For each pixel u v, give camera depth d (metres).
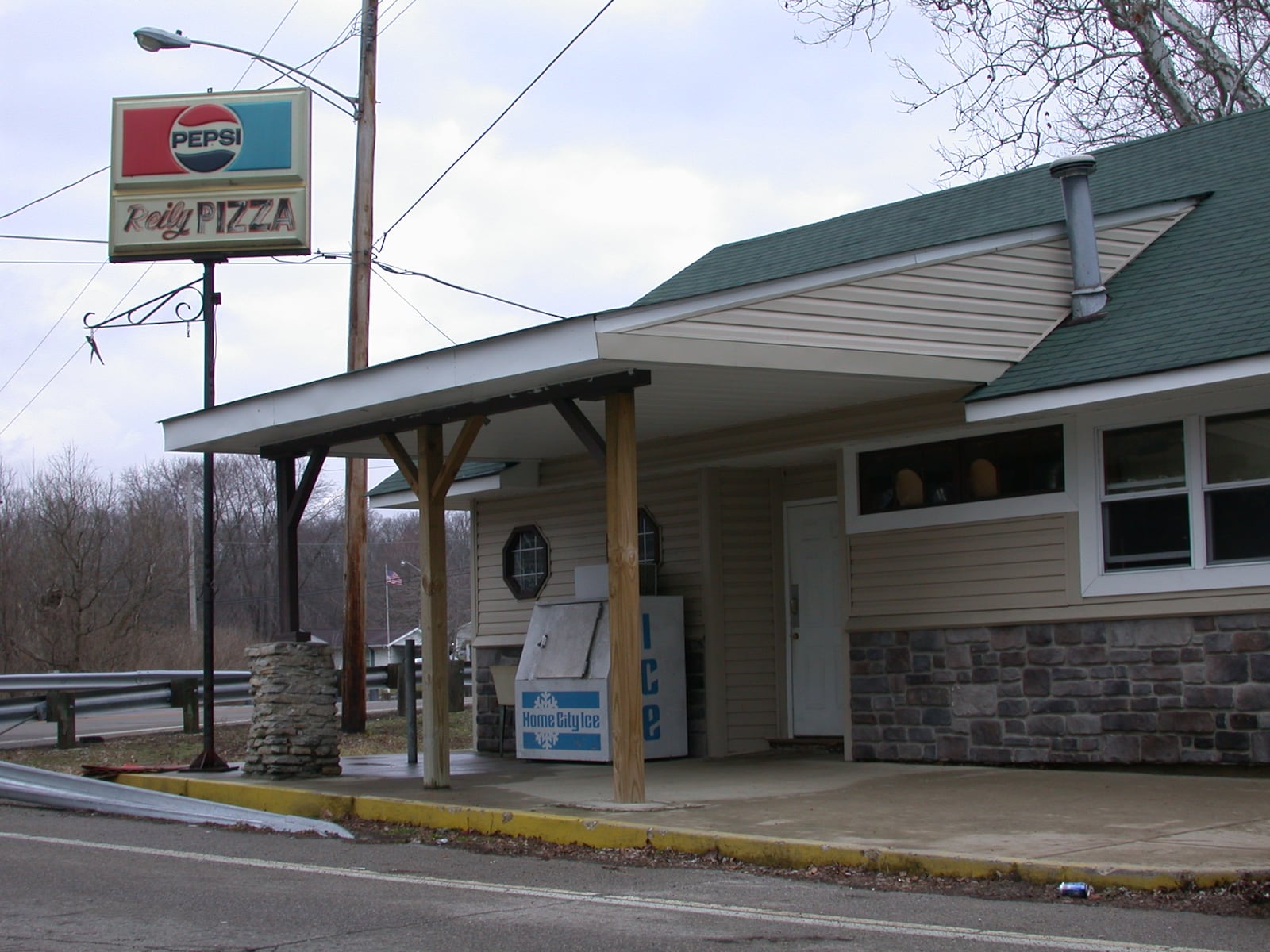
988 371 11.02
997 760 11.22
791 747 13.49
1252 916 6.23
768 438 12.91
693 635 13.70
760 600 13.83
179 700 20.25
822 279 10.16
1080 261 11.45
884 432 11.88
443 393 10.51
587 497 15.30
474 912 6.72
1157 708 10.31
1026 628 11.13
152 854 8.81
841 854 7.70
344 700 19.69
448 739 11.40
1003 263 11.21
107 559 39.34
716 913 6.60
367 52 19.17
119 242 14.73
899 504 12.09
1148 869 6.83
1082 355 10.67
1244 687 9.88
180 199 14.75
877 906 6.70
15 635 34.66
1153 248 12.13
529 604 15.84
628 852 8.55
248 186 14.70
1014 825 8.37
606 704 13.15
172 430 12.88
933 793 9.92
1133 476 10.61
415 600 74.12
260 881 7.75
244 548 60.94
